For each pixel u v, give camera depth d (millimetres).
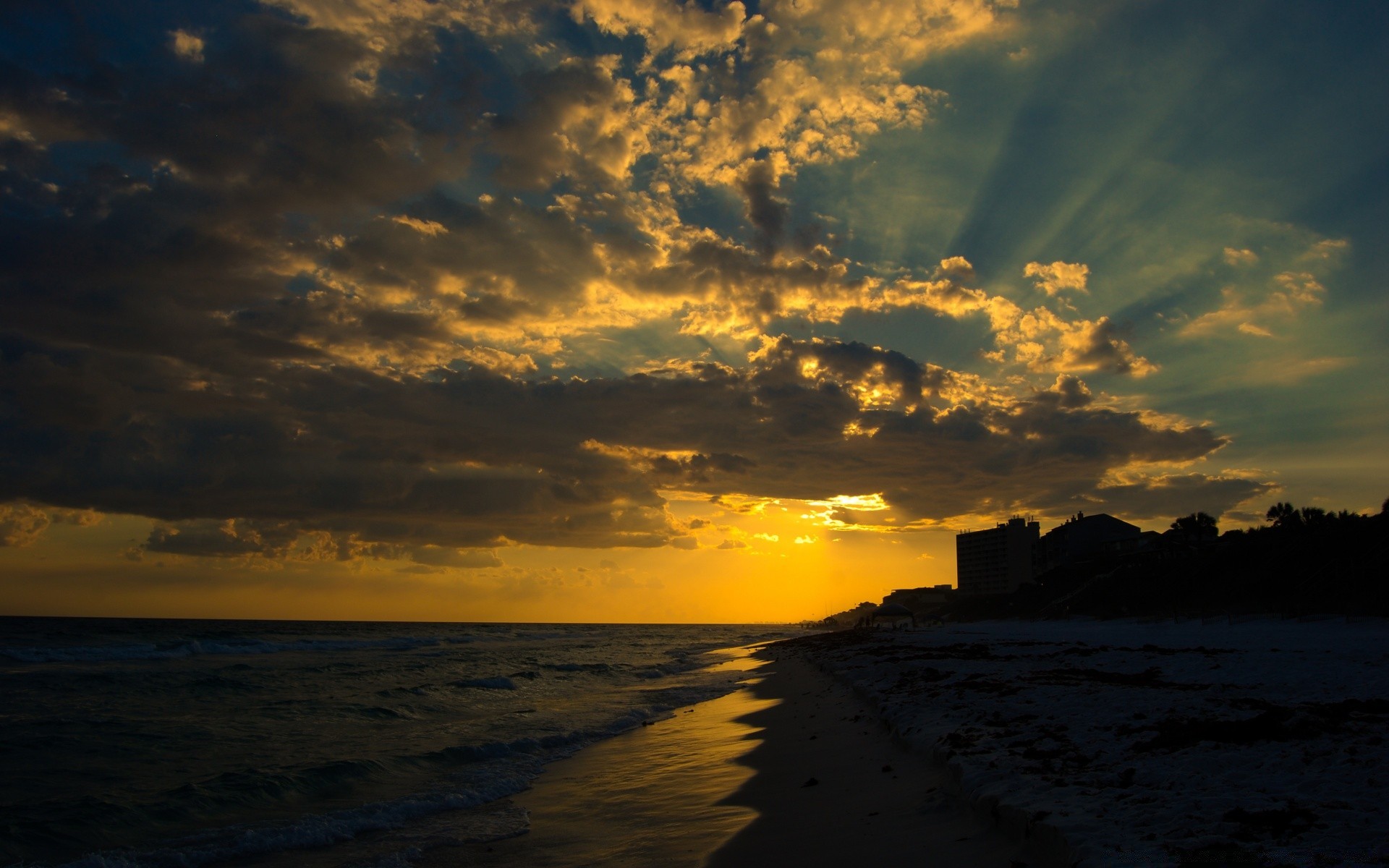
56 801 11945
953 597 160125
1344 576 43562
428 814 11156
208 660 48188
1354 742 8992
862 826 8492
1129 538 95750
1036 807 6898
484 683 32000
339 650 64625
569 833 9797
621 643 88125
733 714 21656
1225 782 7555
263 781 12977
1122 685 16984
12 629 93750
